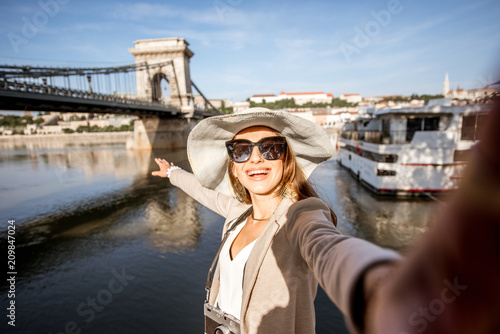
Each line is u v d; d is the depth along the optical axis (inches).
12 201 871.1
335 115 3673.7
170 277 419.8
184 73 2285.9
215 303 65.7
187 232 600.1
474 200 10.9
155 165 1451.8
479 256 10.7
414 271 14.5
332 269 28.2
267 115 55.5
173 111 2007.9
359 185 902.4
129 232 617.0
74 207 808.9
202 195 88.0
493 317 10.8
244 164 59.3
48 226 664.4
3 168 1507.1
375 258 23.5
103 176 1234.6
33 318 344.2
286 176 59.6
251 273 51.4
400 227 569.6
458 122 729.6
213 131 66.6
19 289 406.6
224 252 64.0
